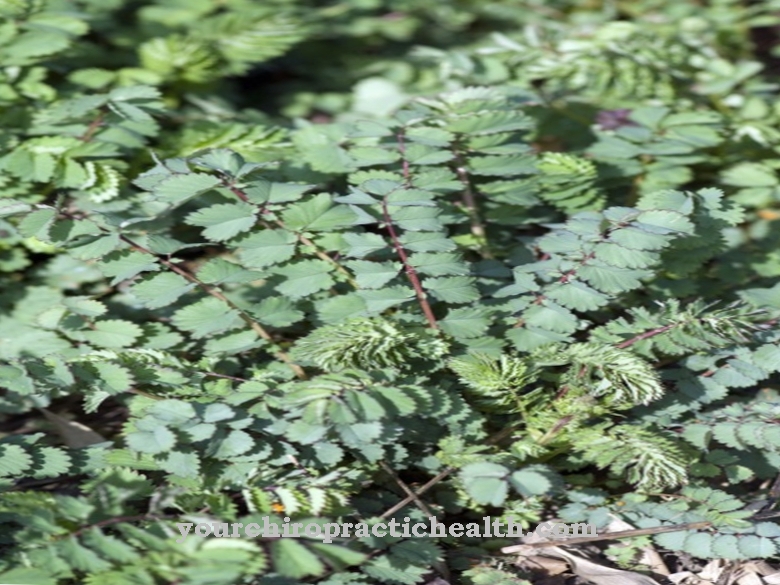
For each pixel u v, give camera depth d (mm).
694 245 3230
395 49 4773
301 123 3959
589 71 4230
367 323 2873
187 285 2971
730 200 3568
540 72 4262
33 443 2779
